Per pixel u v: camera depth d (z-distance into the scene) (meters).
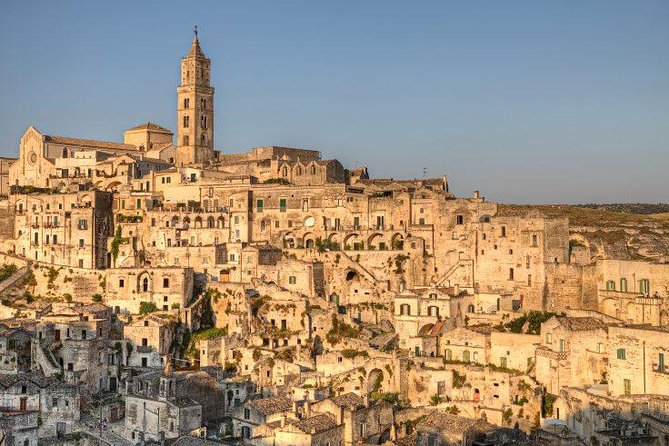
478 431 154.75
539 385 170.25
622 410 140.88
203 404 177.88
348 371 188.88
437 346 191.88
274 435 150.88
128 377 199.88
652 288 188.38
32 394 175.50
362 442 157.00
